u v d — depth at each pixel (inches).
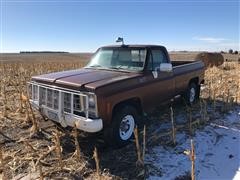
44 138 222.8
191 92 328.8
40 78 221.1
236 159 192.7
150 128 249.9
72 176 169.5
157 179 166.2
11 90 414.9
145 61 234.2
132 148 209.0
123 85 205.0
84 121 185.5
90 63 265.9
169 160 189.6
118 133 203.6
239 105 330.6
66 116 197.3
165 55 263.6
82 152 200.7
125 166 181.3
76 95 192.4
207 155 198.1
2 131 238.5
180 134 235.3
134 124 218.8
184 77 299.9
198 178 168.1
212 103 336.5
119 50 250.7
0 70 721.6
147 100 234.7
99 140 220.4
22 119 261.1
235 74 605.0
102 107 187.6
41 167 167.0
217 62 851.4
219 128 251.3
